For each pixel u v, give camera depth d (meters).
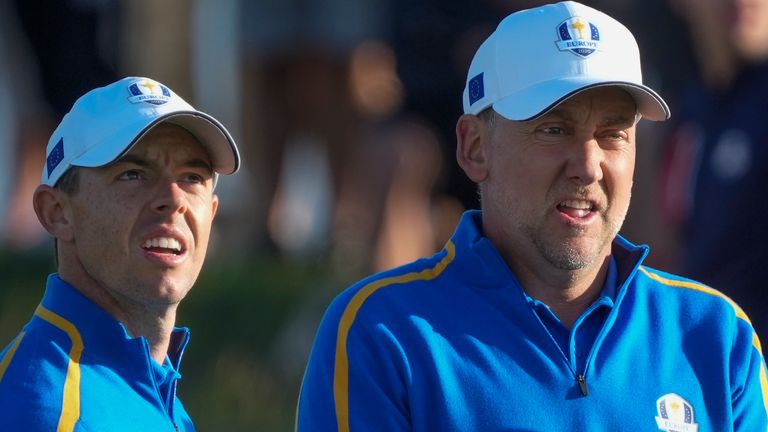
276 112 35.38
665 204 28.56
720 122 24.98
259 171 35.62
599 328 17.72
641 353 17.61
